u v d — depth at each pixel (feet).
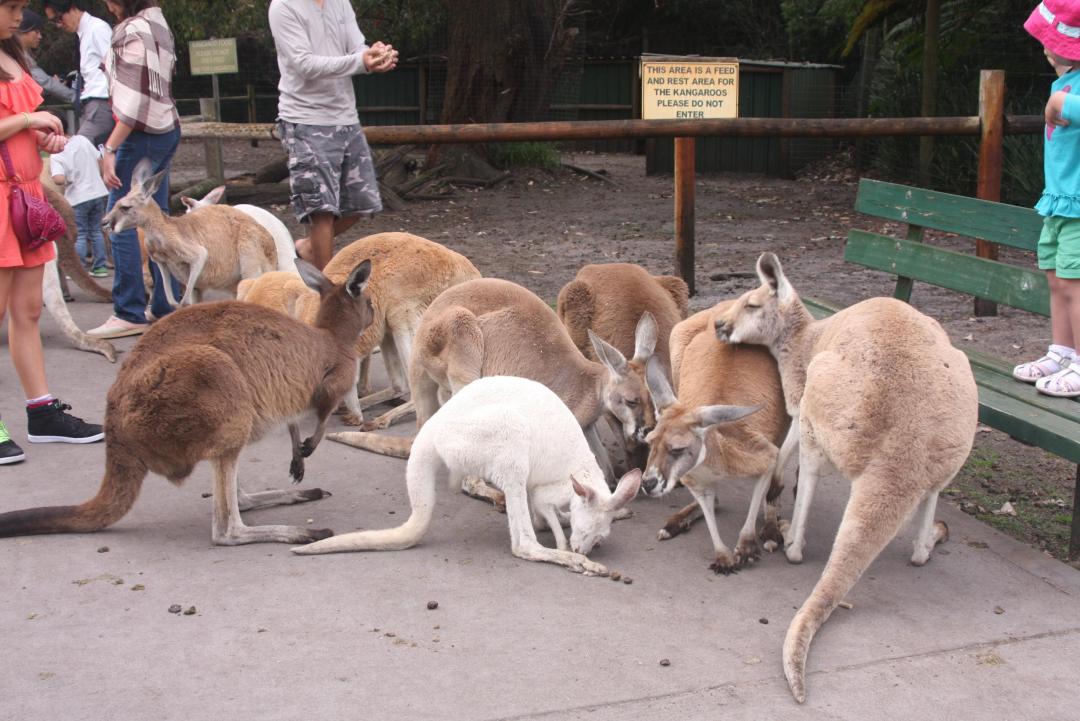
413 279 18.94
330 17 21.52
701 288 29.25
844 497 15.75
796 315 14.33
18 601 12.08
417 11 63.21
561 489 13.85
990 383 15.60
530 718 9.92
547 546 14.11
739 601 12.38
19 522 13.64
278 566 13.10
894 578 13.00
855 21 52.42
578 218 43.93
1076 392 14.70
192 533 14.14
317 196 21.66
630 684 10.52
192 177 54.34
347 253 19.11
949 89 48.16
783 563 13.52
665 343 17.53
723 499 15.89
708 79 26.07
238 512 13.89
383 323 18.89
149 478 16.16
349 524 14.53
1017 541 14.05
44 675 10.53
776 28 82.84
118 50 23.36
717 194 50.90
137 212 22.72
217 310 13.87
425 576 12.88
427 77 69.97
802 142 58.49
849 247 20.83
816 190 52.31
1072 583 12.84
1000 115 25.93
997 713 10.13
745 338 14.42
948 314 26.63
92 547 13.58
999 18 48.65
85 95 30.07
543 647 11.20
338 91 21.62
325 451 17.51
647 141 59.82
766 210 45.52
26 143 16.25
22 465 16.43
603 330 17.84
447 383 16.52
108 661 10.82
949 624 11.84
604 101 74.13
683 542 14.23
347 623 11.66
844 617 12.00
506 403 13.60
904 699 10.34
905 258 19.15
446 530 14.40
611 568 13.26
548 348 16.35
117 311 24.48
